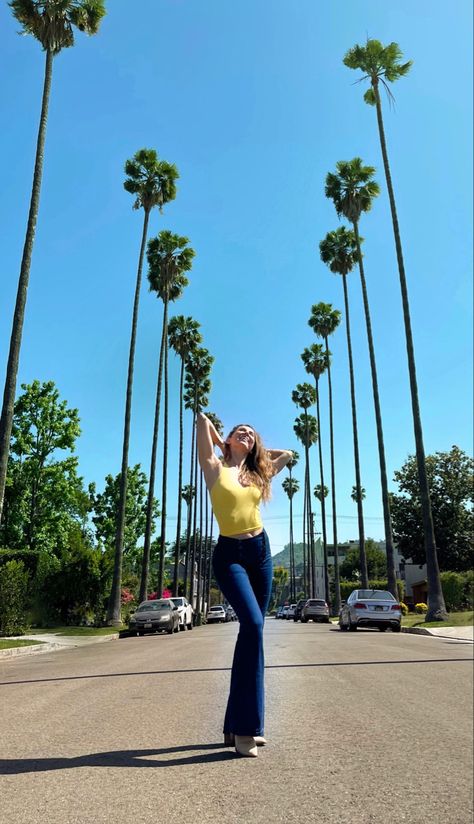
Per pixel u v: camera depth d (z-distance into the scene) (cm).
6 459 1602
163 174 3250
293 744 334
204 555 9225
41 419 3503
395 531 4788
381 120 2833
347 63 2900
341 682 643
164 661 1008
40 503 3478
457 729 385
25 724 412
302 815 223
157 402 3609
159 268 3875
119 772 273
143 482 5038
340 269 4216
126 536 4878
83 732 374
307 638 1648
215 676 721
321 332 5194
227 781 260
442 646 1280
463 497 4603
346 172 3494
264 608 322
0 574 2141
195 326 5256
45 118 1852
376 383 3139
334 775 273
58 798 238
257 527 321
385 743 343
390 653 1073
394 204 2697
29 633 2327
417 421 2408
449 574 3812
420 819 221
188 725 389
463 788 258
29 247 1739
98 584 3123
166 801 235
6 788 252
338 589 4953
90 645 1925
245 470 334
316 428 7238
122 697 552
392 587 2831
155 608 2736
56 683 727
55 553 3450
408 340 2492
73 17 1931
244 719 303
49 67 1898
